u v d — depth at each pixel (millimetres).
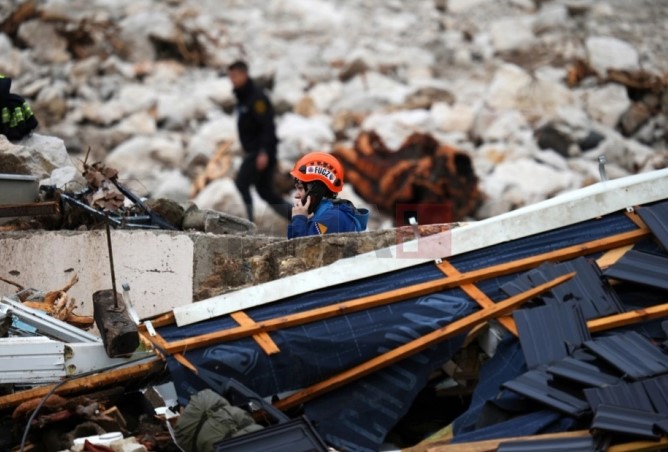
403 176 48156
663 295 21516
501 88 58781
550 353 20016
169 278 24656
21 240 25312
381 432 20172
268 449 17922
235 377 20125
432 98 59094
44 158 29500
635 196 23312
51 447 19234
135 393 20719
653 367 19375
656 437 18141
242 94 41094
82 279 25000
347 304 21062
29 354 20125
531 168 52406
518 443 18469
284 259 23844
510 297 21172
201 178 51781
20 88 59438
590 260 21781
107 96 59344
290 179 52438
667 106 60375
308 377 20359
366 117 56875
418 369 20562
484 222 22609
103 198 27172
